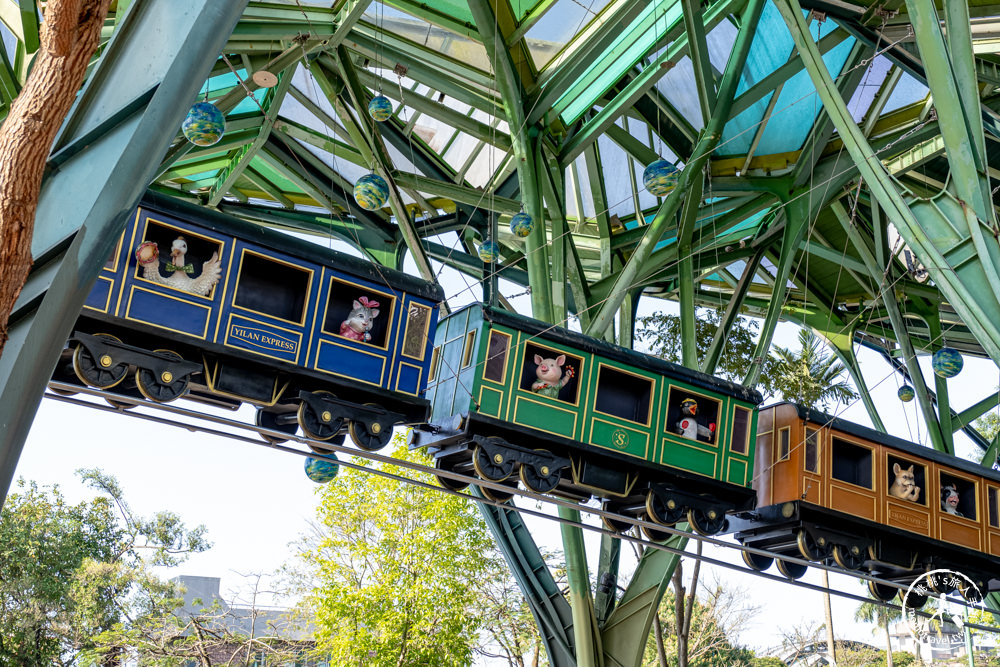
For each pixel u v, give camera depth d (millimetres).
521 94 22844
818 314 36125
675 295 35188
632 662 23781
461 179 28797
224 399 16625
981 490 22469
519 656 41125
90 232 7246
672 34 22656
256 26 21516
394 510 29750
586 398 18125
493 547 31969
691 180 22609
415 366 16969
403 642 28406
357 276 16672
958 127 14750
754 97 23172
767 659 58875
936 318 34938
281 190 30719
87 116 7922
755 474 20688
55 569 45469
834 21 22734
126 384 15359
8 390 7121
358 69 24969
